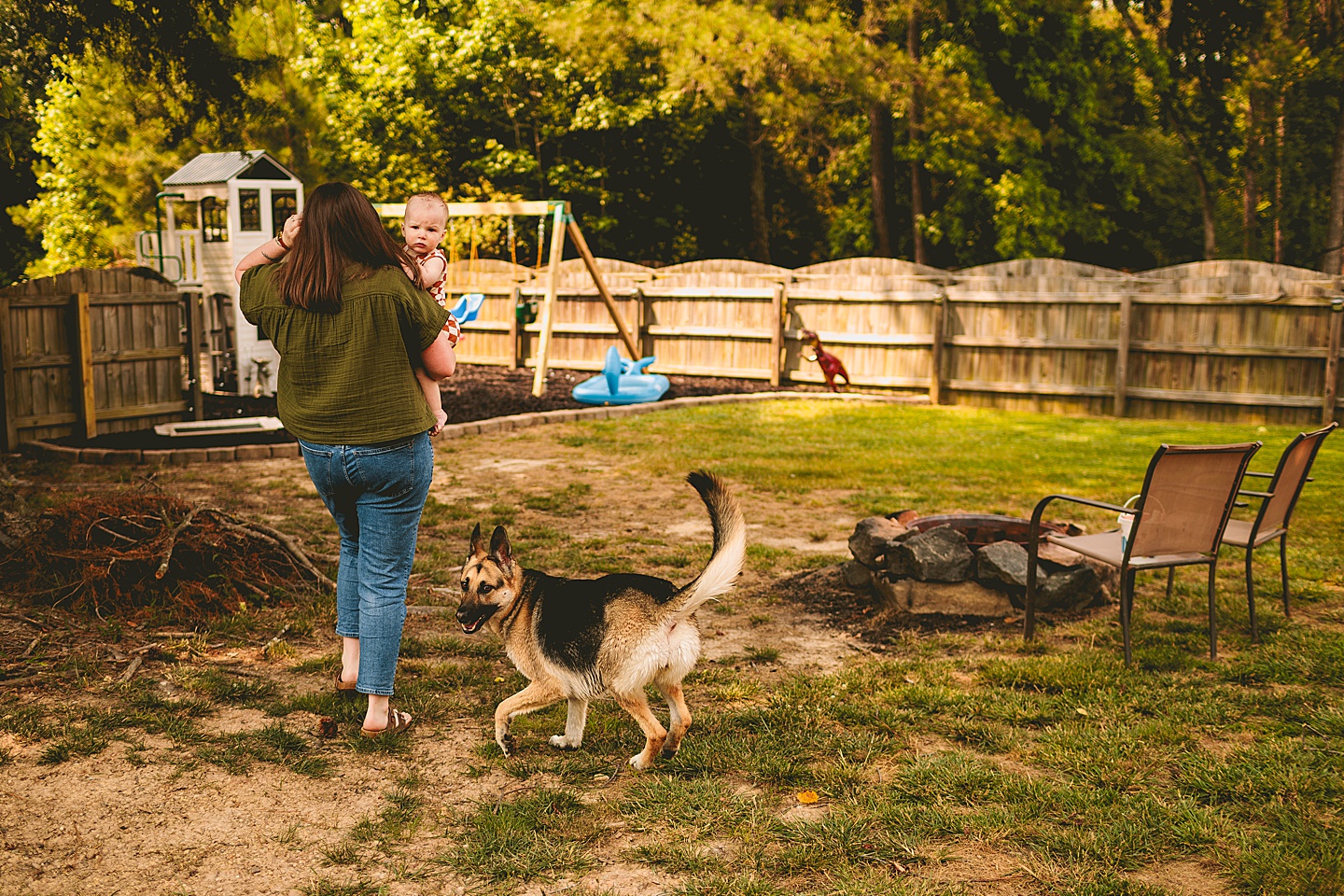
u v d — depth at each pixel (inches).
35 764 141.4
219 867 119.3
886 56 779.4
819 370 663.8
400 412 149.2
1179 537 190.4
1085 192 976.3
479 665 189.8
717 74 788.6
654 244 1232.2
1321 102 915.4
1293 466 206.1
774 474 381.4
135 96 741.9
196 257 584.7
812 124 1041.5
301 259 144.3
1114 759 148.4
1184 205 1131.9
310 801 136.6
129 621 199.6
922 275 725.3
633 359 666.8
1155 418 555.8
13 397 408.5
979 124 797.2
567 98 1061.8
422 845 126.4
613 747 156.9
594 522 309.7
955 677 186.4
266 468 384.2
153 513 225.1
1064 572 221.0
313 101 789.2
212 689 171.6
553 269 587.5
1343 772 142.6
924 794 138.5
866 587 234.7
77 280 431.2
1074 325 573.6
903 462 407.8
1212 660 191.6
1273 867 117.7
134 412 460.8
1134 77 941.8
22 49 387.9
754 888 115.7
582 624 145.8
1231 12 848.3
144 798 134.3
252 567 224.1
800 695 175.6
